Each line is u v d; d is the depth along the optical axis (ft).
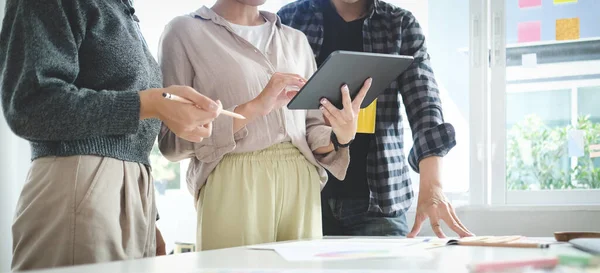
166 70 5.08
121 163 3.98
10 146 8.62
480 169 8.02
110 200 3.81
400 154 6.54
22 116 3.51
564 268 2.43
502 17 8.07
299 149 5.25
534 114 8.12
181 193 9.33
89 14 3.91
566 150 8.02
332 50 6.57
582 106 8.01
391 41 6.47
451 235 7.76
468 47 8.18
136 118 3.67
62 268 2.67
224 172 4.90
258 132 4.96
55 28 3.66
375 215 6.31
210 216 4.87
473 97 8.07
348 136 5.16
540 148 8.09
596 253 2.95
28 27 3.58
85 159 3.76
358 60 4.57
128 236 3.96
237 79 5.04
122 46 4.02
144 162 4.25
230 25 5.32
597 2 7.99
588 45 8.01
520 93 8.17
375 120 6.34
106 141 3.88
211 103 3.77
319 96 4.80
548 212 7.64
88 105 3.57
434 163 5.77
